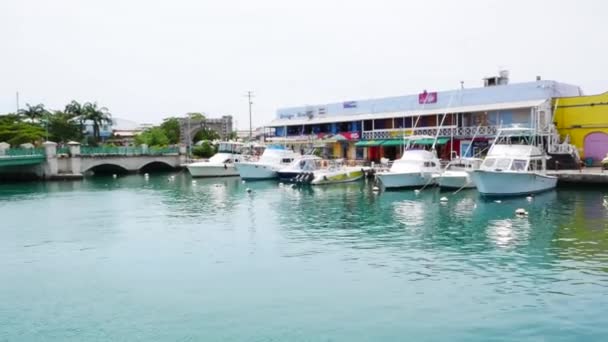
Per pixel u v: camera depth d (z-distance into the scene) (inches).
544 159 1720.0
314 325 611.8
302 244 1017.5
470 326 598.2
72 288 771.4
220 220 1317.7
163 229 1206.9
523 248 949.2
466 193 1744.6
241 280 788.0
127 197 1878.7
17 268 885.2
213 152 3914.9
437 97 2600.9
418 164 1889.8
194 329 610.9
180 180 2652.6
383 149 2785.4
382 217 1311.5
